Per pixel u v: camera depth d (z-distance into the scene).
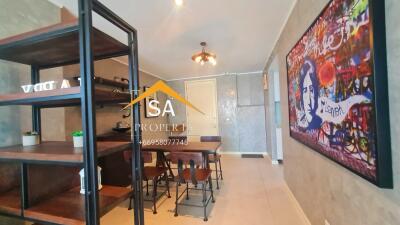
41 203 1.23
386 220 0.89
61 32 1.04
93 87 0.98
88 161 0.98
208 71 5.11
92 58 0.98
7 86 1.57
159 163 3.10
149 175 2.54
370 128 0.92
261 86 5.29
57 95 1.03
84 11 0.97
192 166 2.32
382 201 0.92
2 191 1.40
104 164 2.84
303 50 1.79
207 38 2.93
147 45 3.14
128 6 2.04
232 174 3.74
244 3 2.07
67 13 2.14
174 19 2.34
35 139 1.44
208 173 2.55
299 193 2.25
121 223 2.22
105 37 1.16
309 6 1.68
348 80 1.09
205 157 2.84
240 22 2.47
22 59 1.47
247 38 2.98
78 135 1.27
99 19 2.22
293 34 2.16
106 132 3.35
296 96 2.07
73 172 1.47
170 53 3.54
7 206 1.20
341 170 1.29
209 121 5.66
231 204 2.58
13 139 1.58
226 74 5.48
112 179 2.92
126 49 1.36
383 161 0.87
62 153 1.07
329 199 1.47
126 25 1.29
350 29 1.05
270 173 3.72
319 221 1.68
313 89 1.59
